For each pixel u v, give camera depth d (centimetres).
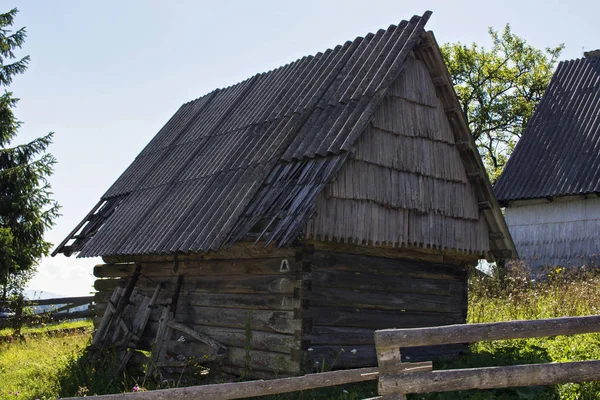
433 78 1164
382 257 1087
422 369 622
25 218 2294
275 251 1006
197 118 1576
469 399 816
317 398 891
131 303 1275
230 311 1077
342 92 1130
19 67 2383
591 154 2167
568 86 2462
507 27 3703
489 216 1208
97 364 1209
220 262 1106
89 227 1456
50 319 2084
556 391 814
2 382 1255
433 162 1143
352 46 1242
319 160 1009
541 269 2127
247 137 1241
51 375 1252
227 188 1116
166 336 1143
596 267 1930
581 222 2153
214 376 1077
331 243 1007
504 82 3678
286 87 1312
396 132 1091
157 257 1255
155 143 1634
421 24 1128
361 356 1029
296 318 964
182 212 1164
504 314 1395
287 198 971
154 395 636
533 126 2405
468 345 1198
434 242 1124
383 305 1076
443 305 1172
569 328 620
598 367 634
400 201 1076
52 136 2412
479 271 1862
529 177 2242
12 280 2273
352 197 1006
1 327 1992
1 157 2347
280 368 973
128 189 1484
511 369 628
